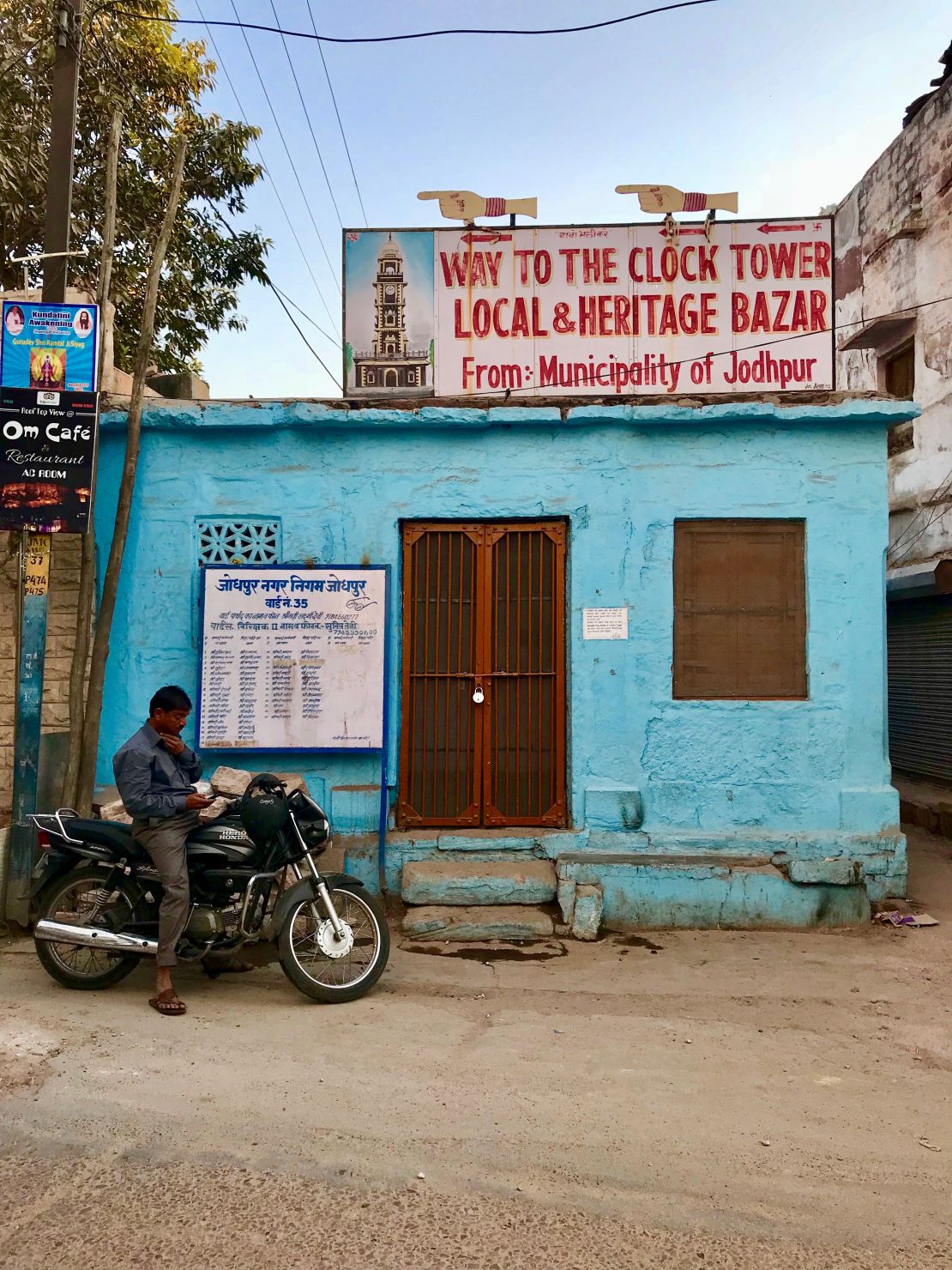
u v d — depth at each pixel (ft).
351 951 16.47
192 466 21.45
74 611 21.25
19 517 19.01
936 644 31.91
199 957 15.49
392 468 21.43
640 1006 15.61
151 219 36.32
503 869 20.39
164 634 21.25
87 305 19.30
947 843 27.20
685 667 21.27
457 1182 9.83
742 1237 9.00
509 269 22.44
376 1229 9.01
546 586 21.62
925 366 34.17
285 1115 11.23
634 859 20.27
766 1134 11.03
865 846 20.52
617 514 21.24
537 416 20.99
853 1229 9.17
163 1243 8.74
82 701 19.57
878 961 17.90
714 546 21.36
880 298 38.06
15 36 31.55
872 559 21.03
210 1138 10.65
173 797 15.14
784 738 20.89
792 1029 14.64
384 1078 12.35
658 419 20.92
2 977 16.55
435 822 21.36
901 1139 11.01
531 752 21.48
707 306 22.17
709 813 20.90
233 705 20.52
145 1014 14.66
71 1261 8.45
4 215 31.50
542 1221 9.19
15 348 19.16
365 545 21.38
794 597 21.29
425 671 21.53
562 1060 13.15
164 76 35.22
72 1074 12.23
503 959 18.03
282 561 21.34
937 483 33.35
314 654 20.65
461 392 22.38
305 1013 14.87
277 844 15.74
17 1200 9.39
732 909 19.95
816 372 21.93
